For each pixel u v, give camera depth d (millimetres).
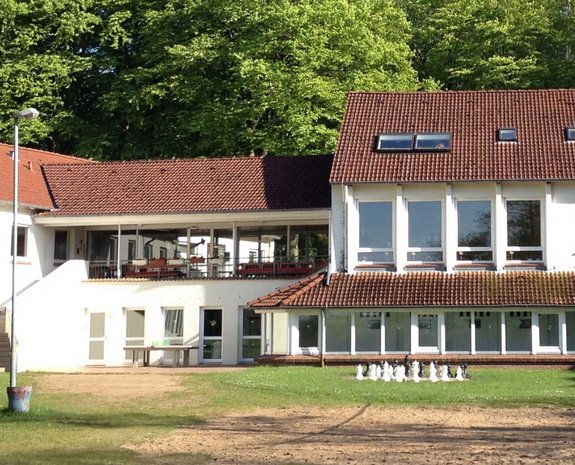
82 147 58094
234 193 43281
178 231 45281
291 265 42469
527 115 41406
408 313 37281
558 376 32500
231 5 55500
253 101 54688
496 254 38250
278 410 24812
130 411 24906
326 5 55812
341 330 37469
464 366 31703
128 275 44469
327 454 18266
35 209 44125
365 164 39344
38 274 44375
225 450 18875
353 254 39094
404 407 25062
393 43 60094
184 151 58375
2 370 36719
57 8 57312
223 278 42344
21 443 19875
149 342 42781
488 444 19281
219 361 42312
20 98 58188
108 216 43344
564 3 68812
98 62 58688
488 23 64688
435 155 39469
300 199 42062
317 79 53344
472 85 65875
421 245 38938
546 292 36500
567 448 18781
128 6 60188
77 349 42812
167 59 57094
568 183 38125
